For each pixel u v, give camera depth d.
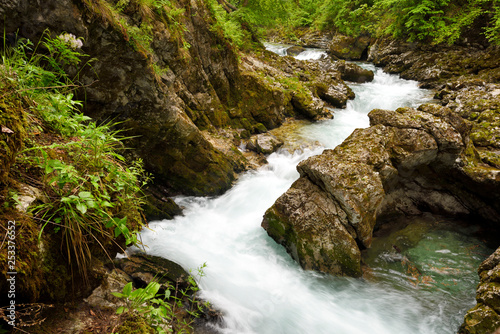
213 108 8.18
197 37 7.50
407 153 5.46
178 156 5.97
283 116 10.58
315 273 4.81
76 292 2.03
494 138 7.25
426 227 5.89
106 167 2.30
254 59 12.52
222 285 4.34
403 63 16.12
